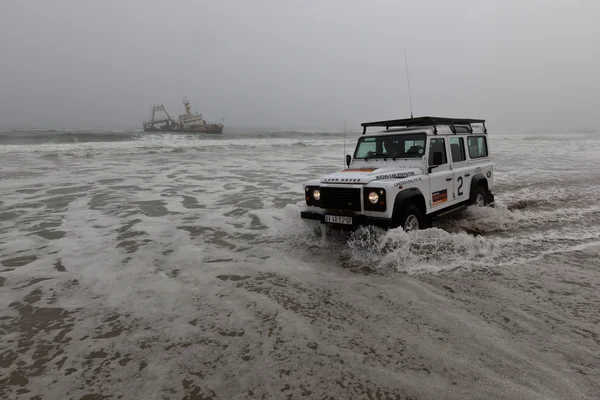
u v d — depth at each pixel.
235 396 2.44
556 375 2.57
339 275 4.49
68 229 6.57
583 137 46.16
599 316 3.38
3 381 2.64
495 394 2.39
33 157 18.73
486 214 7.09
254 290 4.11
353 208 5.22
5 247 5.61
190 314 3.59
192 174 13.48
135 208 8.20
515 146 29.08
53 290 4.17
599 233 6.07
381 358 2.81
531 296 3.80
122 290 4.16
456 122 6.68
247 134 53.72
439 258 4.91
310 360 2.81
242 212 7.83
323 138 47.59
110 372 2.73
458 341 3.01
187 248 5.58
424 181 5.68
